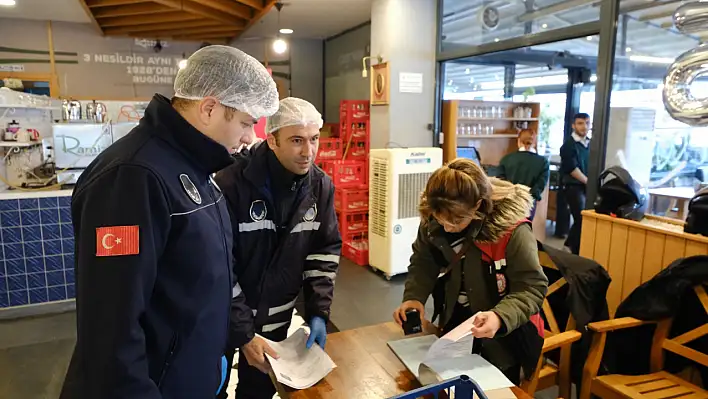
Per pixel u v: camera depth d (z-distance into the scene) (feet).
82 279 3.00
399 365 4.67
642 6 9.31
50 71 21.65
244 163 5.15
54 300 11.61
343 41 23.16
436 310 5.57
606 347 6.72
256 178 5.00
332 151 17.31
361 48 21.42
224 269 3.74
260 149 5.16
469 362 4.54
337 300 12.31
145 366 3.08
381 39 15.48
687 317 6.52
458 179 4.54
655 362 6.58
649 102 9.99
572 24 10.48
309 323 5.25
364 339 5.24
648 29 9.55
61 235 11.47
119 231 2.98
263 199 5.10
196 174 3.52
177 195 3.27
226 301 3.78
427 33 15.47
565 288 6.81
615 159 9.84
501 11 12.76
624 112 9.75
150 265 3.08
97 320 2.94
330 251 5.73
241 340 4.65
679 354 6.35
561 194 18.49
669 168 10.55
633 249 7.70
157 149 3.28
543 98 20.39
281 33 23.57
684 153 10.59
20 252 11.16
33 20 21.02
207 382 3.66
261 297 5.39
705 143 10.68
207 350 3.60
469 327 4.31
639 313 6.47
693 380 6.54
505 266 4.83
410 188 13.44
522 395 4.03
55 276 11.55
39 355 9.43
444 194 4.53
